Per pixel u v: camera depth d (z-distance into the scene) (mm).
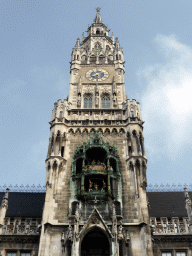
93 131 45188
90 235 35469
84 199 37375
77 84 55844
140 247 33812
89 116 48031
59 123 45188
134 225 35344
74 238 33469
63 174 40344
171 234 36750
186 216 40531
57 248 33844
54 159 40938
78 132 45156
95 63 60531
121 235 34062
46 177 39719
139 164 40562
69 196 38094
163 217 38625
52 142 43594
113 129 45312
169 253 36094
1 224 37562
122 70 58719
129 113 46750
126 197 37938
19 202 44406
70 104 50438
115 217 34969
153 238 36375
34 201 44844
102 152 42562
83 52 64812
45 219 35688
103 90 54719
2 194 46688
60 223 35656
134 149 42188
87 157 42656
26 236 36719
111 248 32969
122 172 40531
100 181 39938
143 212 36062
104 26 76562
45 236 34281
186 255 35906
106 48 69250
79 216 35875
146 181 39125
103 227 34469
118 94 54031
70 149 43094
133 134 44125
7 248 36156
